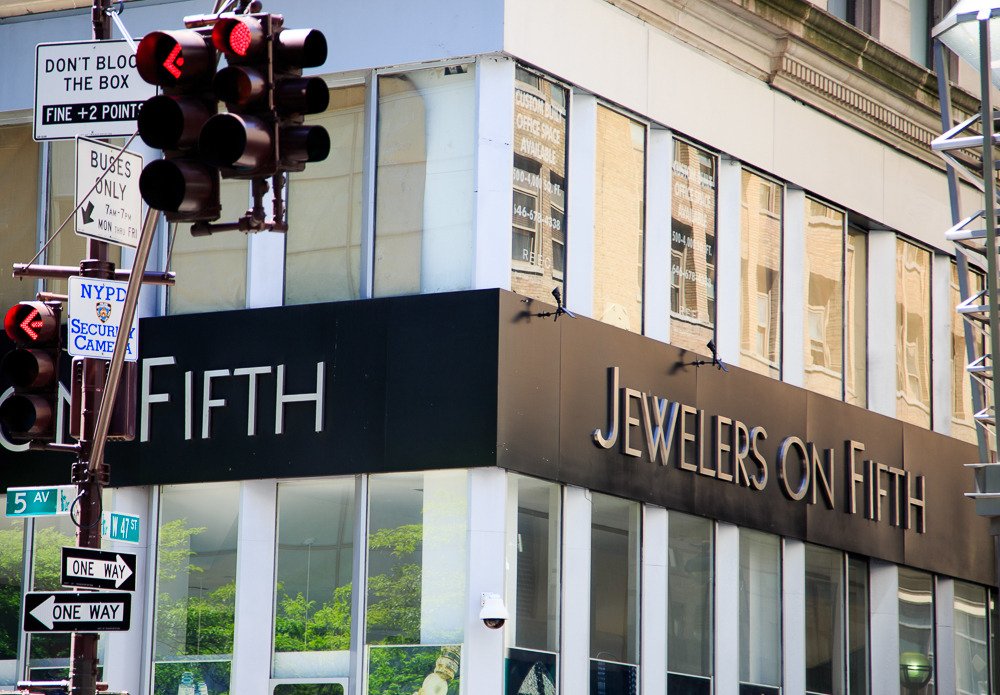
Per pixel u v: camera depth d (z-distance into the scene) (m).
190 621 48.22
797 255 58.25
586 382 48.03
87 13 52.38
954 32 57.97
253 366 48.00
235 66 23.50
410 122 47.88
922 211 65.44
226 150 23.34
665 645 50.41
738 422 54.00
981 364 63.25
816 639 58.34
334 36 48.47
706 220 54.12
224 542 48.25
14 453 51.16
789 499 56.41
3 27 53.34
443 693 44.78
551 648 46.75
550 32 48.03
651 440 50.06
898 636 62.09
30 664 50.69
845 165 60.91
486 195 46.41
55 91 31.30
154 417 48.97
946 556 65.38
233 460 47.75
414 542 45.94
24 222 53.09
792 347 57.78
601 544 48.72
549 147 48.25
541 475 46.06
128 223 31.66
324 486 47.53
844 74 59.50
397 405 46.03
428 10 47.50
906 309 65.00
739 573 54.56
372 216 48.00
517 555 46.03
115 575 31.72
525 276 46.97
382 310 46.72
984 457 62.75
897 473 62.56
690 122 53.16
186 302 50.09
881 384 62.84
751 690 54.56
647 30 51.62
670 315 52.16
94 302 31.52
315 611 46.91
